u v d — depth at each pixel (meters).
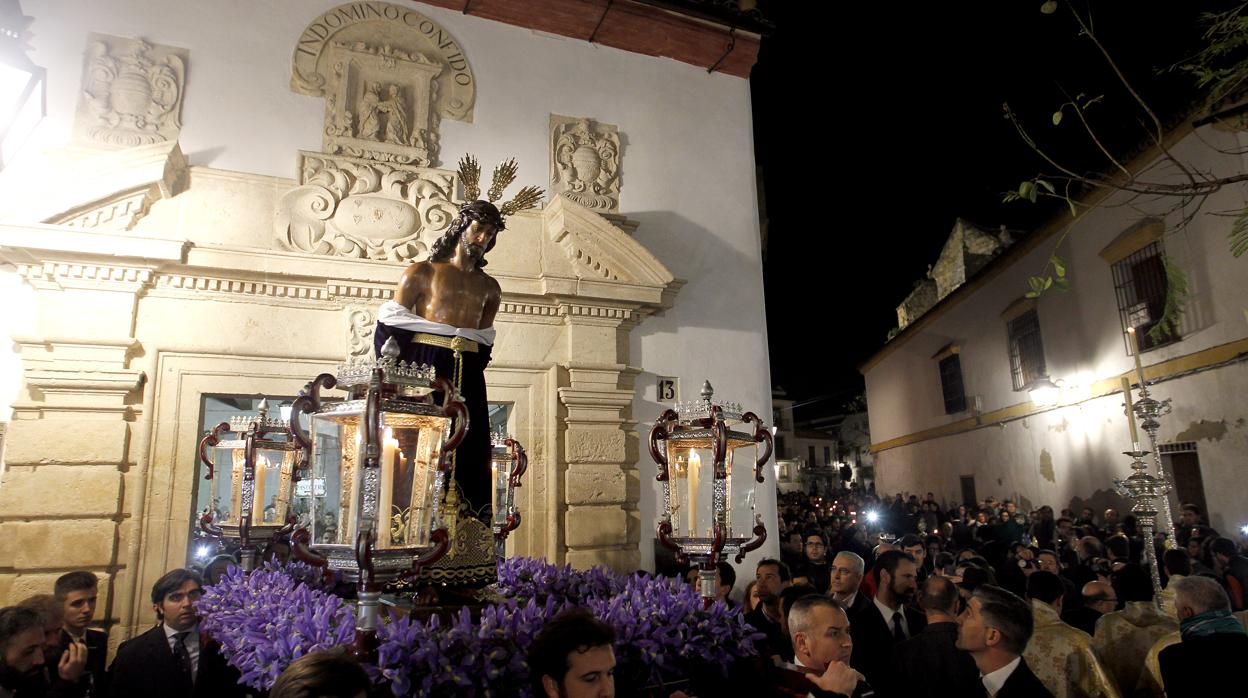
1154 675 4.16
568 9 8.52
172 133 6.91
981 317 17.59
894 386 24.03
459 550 3.98
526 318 7.61
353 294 7.00
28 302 6.36
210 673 4.00
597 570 4.81
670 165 8.75
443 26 8.08
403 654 2.88
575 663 2.51
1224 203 9.45
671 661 3.51
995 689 3.53
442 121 7.86
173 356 6.55
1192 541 8.16
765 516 8.18
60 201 6.15
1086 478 13.21
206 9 7.25
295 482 4.73
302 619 3.18
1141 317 11.41
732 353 8.47
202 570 6.30
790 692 3.13
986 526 12.10
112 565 6.11
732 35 9.25
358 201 7.21
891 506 17.83
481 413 4.24
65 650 3.75
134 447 6.32
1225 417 9.70
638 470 7.80
